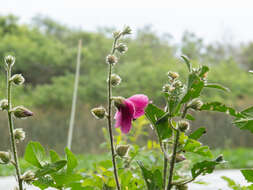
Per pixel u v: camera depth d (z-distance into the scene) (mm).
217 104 1165
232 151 13469
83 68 16016
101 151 14594
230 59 18297
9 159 1152
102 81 14984
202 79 1191
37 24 19125
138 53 16719
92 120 14883
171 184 1172
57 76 15953
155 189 1181
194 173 1193
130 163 1659
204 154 1279
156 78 13859
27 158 1256
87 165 7297
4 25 16938
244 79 16781
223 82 16062
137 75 14266
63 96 14484
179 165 1612
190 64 1190
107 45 16594
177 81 1185
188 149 1258
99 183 1442
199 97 1226
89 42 17844
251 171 1305
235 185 1724
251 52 20516
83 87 15023
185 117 1267
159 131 1197
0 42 15023
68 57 15719
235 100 15109
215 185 2400
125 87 13617
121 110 1220
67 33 18875
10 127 1177
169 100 1158
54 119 14414
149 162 1820
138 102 1226
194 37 16750
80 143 14656
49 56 15375
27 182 1169
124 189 1457
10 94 1194
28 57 15047
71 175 1279
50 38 17812
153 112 1220
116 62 1268
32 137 13828
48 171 1159
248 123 1209
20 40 15617
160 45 17984
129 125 1197
